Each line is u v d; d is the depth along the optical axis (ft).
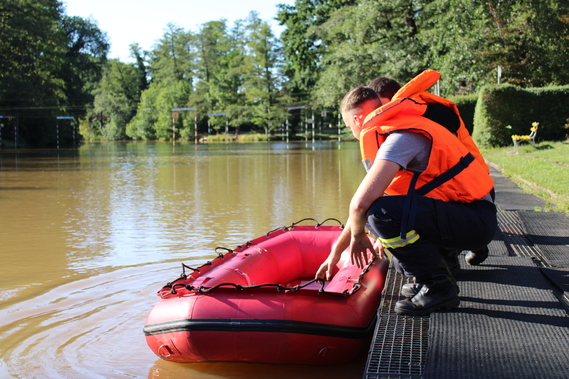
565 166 35.32
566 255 13.64
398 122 9.04
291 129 243.19
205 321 10.12
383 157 8.78
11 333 12.52
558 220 18.61
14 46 144.77
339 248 10.17
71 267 18.51
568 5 80.84
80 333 12.50
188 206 33.47
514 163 40.50
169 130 289.33
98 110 316.19
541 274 11.73
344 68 110.52
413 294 10.44
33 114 166.61
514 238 15.89
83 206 34.24
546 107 60.80
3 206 34.42
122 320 13.30
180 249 21.25
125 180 53.42
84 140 310.86
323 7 202.59
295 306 10.28
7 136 170.91
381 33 108.27
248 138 242.78
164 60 322.14
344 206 32.04
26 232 25.23
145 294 15.34
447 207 9.12
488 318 9.21
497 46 85.20
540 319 9.09
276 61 230.89
